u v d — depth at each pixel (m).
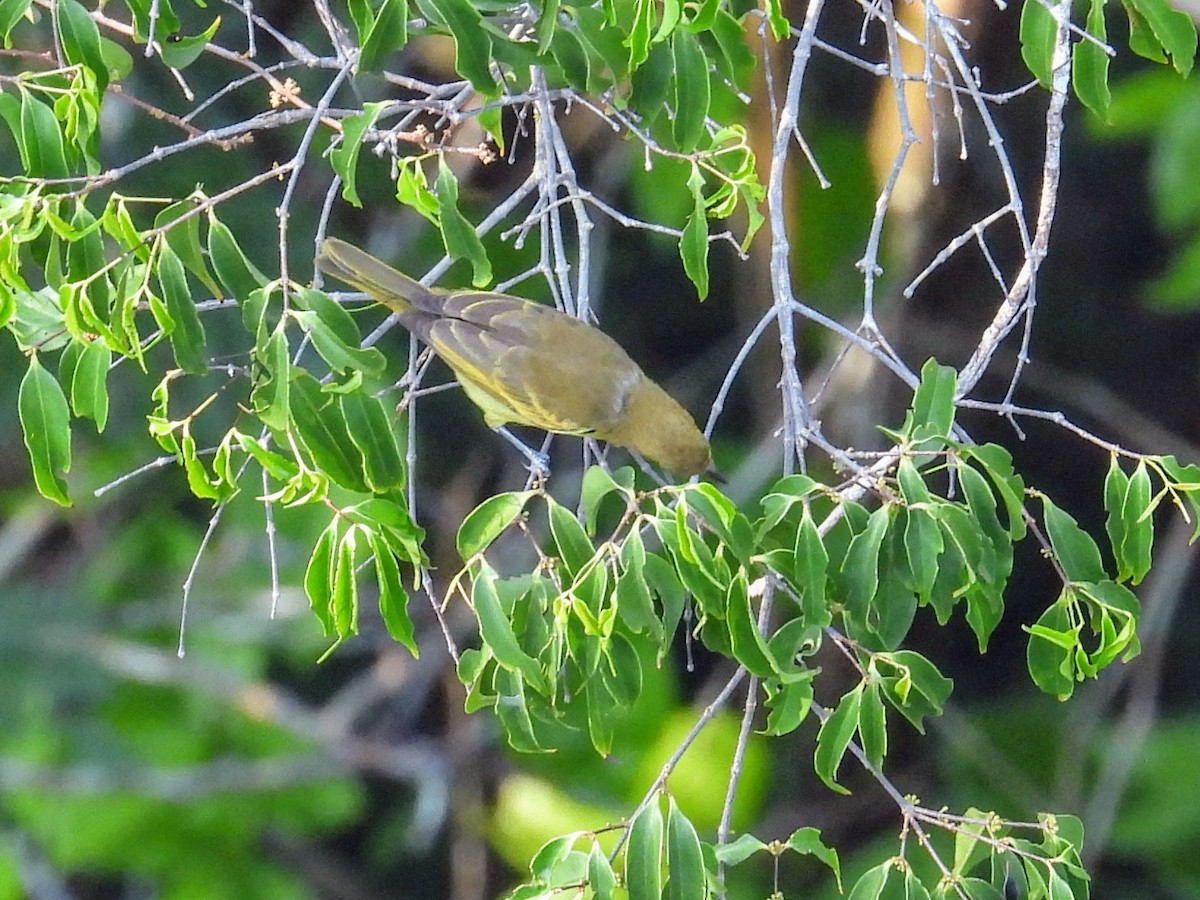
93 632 12.56
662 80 5.93
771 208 6.23
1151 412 16.41
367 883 14.84
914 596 5.57
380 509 5.26
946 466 5.79
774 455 13.52
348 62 6.30
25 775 12.05
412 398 6.52
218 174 11.62
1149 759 13.64
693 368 15.05
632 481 5.35
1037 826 5.77
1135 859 14.52
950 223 14.65
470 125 10.37
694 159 6.02
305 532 12.00
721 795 12.22
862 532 5.38
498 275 12.80
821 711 5.78
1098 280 16.28
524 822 12.42
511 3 5.98
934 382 5.66
